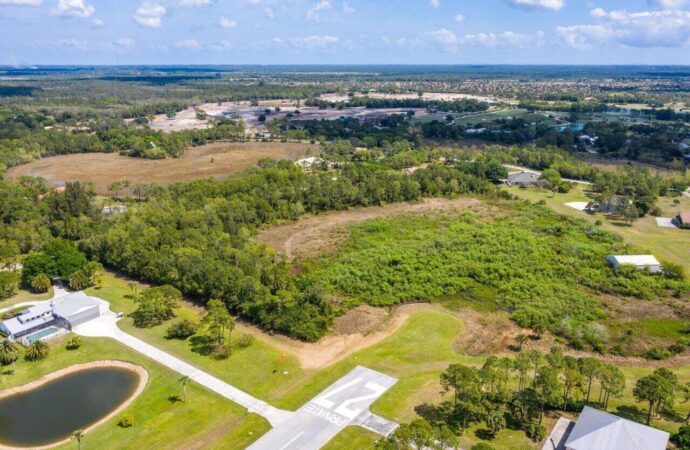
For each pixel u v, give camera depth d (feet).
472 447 162.20
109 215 426.10
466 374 188.03
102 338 260.83
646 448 158.61
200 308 294.46
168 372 229.86
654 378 184.96
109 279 336.90
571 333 256.93
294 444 183.01
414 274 324.19
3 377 228.63
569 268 333.83
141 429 192.95
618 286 312.09
